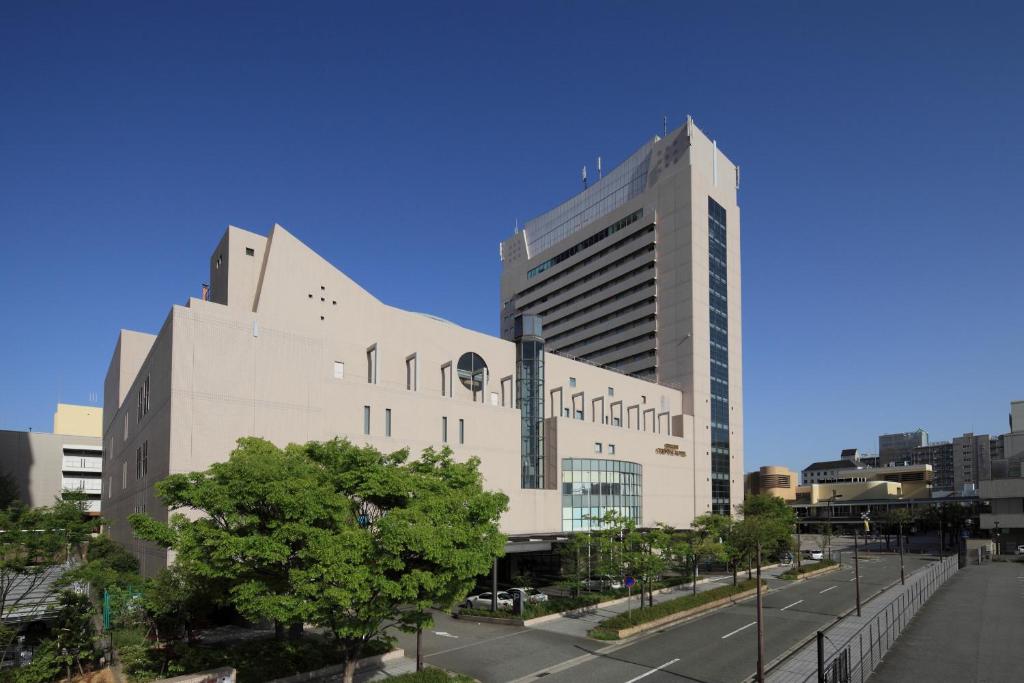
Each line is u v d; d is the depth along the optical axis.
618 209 110.75
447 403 56.62
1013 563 86.75
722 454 97.75
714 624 40.44
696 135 101.38
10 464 103.94
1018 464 112.25
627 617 38.31
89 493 110.38
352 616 21.64
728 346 102.31
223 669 23.45
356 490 23.91
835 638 36.12
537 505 63.72
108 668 26.20
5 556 27.02
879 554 102.19
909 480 183.38
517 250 138.12
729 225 106.62
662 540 47.31
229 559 21.95
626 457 77.75
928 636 37.44
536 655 32.12
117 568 41.31
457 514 23.09
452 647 33.62
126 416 59.62
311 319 51.44
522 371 70.19
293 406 44.03
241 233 50.16
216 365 40.25
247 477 22.03
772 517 71.56
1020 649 34.00
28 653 27.03
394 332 58.50
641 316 103.12
